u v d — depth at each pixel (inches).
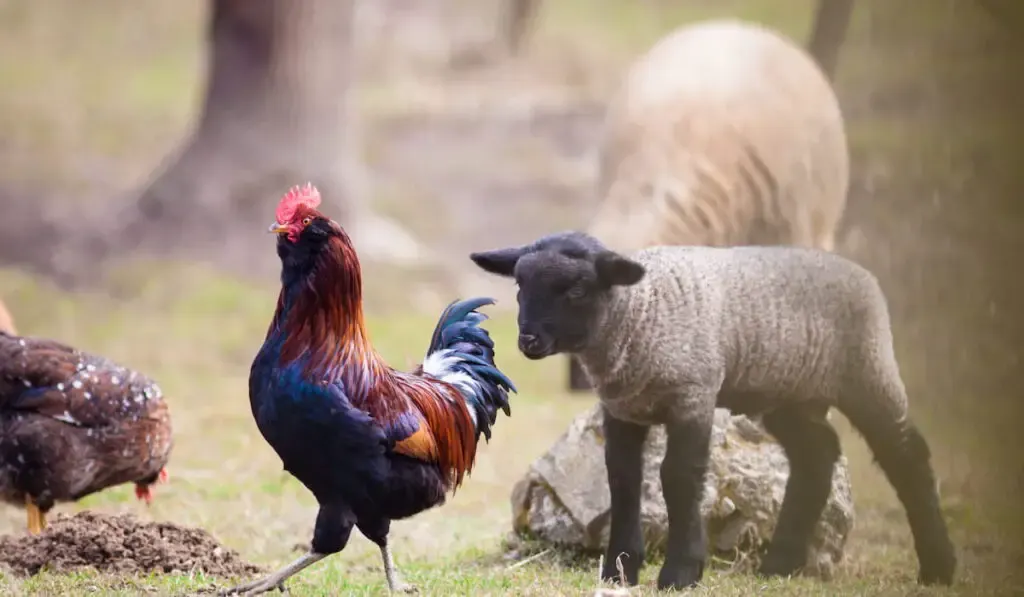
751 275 354.6
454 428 324.8
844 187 679.7
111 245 1033.5
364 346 302.5
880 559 412.8
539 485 408.8
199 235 1032.8
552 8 1856.5
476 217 1258.6
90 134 1443.2
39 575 346.6
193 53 1764.3
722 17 1745.8
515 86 1588.3
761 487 393.1
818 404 374.3
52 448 376.8
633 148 643.5
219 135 1056.2
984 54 907.4
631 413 346.9
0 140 1393.9
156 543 365.1
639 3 1850.4
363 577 369.7
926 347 715.4
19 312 895.1
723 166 629.0
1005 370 666.8
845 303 363.3
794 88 654.5
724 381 352.2
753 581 363.9
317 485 302.0
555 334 327.3
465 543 431.8
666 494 343.3
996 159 817.5
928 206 845.8
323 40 1059.9
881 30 1080.2
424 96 1519.4
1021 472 507.2
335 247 296.5
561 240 333.7
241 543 422.3
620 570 346.0
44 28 1807.3
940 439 586.6
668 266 345.7
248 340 853.2
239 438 589.6
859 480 518.9
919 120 944.9
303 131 1053.8
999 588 370.3
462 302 353.1
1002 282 753.0
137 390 393.7
